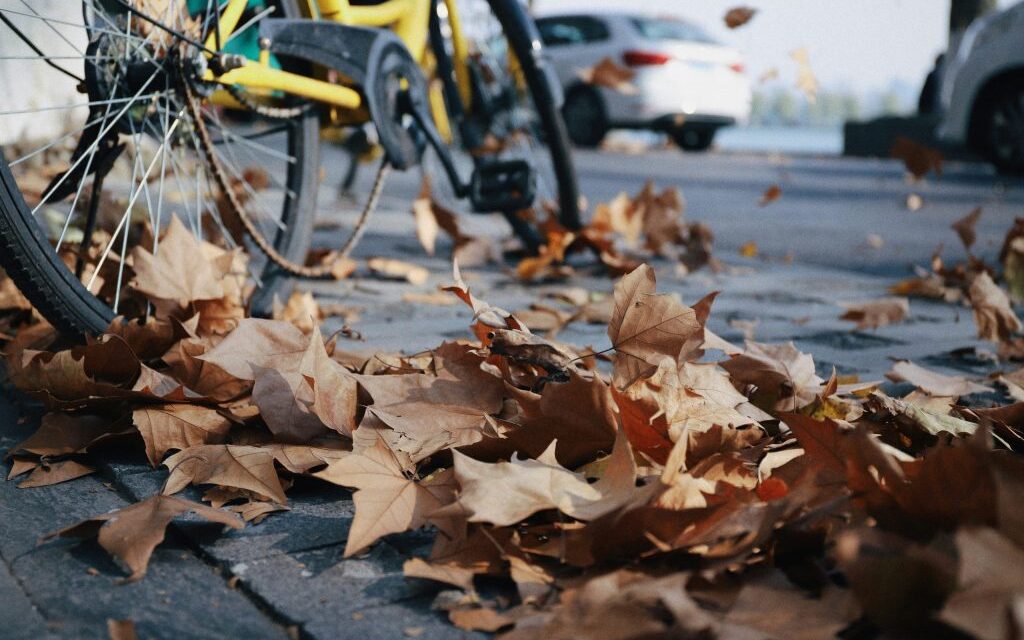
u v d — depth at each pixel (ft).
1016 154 36.58
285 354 10.43
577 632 7.63
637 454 9.81
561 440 9.84
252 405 10.61
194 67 11.67
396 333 13.23
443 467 10.09
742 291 15.94
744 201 30.32
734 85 52.90
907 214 27.22
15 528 9.57
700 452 9.73
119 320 11.14
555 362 10.32
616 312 10.12
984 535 7.02
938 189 34.42
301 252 13.24
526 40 15.92
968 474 8.54
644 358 10.04
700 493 9.11
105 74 11.53
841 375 12.30
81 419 10.52
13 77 16.22
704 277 16.83
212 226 14.17
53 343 11.75
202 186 14.01
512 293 15.25
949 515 8.77
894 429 10.31
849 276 17.35
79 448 10.35
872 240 21.12
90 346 10.67
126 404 10.62
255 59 12.72
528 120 16.42
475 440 10.04
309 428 10.25
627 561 9.00
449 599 8.89
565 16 54.29
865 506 9.04
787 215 26.81
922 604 7.45
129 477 10.09
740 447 9.87
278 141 14.97
